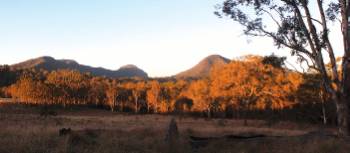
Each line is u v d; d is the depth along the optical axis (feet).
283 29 67.62
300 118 234.99
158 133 73.26
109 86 512.22
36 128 89.92
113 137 61.77
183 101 413.59
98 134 68.18
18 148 47.01
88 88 515.50
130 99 490.90
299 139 58.49
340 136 62.54
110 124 147.13
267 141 57.77
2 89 591.37
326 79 67.05
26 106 433.48
